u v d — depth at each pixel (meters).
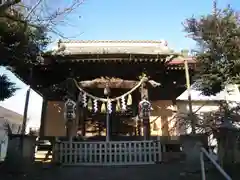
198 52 12.45
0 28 9.66
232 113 11.34
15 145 10.26
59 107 19.47
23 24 9.38
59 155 12.45
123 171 10.45
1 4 7.98
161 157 12.70
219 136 10.74
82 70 14.89
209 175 9.02
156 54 13.75
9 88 11.91
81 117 16.88
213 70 12.18
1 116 26.64
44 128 17.52
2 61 10.71
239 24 11.87
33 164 10.94
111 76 14.95
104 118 17.33
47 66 14.26
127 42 17.86
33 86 16.17
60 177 9.34
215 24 12.07
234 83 12.03
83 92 14.38
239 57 11.78
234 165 10.20
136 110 16.89
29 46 10.87
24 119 11.92
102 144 12.79
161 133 19.22
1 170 9.90
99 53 13.74
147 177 9.23
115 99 14.23
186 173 9.61
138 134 16.92
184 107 21.80
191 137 10.02
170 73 15.55
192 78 14.70
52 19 8.81
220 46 11.96
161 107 19.73
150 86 14.79
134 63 14.34
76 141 13.24
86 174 9.89
